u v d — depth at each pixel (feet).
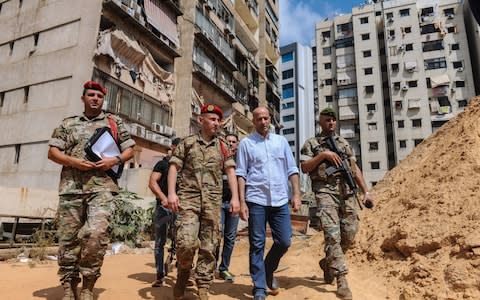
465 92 129.39
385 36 142.72
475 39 134.41
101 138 11.34
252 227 12.24
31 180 49.14
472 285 11.60
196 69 67.62
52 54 52.24
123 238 30.40
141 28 55.62
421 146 25.11
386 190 22.43
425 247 14.16
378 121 138.72
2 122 54.24
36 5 56.54
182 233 11.03
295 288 13.51
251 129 96.32
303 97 185.37
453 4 138.41
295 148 177.37
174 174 11.61
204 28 72.18
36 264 19.38
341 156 13.92
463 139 18.80
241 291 13.69
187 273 11.70
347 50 152.76
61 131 11.41
